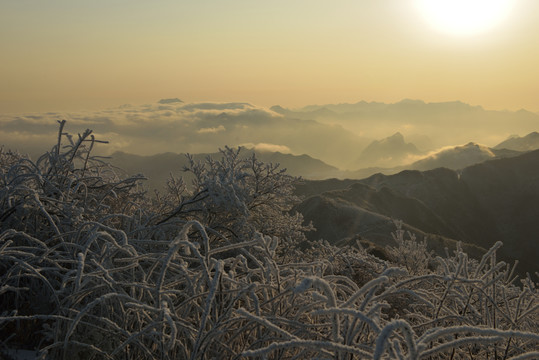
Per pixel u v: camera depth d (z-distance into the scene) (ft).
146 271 13.67
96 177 18.28
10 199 15.03
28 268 10.34
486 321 11.38
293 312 10.83
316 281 6.22
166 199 23.38
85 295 10.39
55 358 9.73
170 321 7.09
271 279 11.46
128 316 10.00
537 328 11.91
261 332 9.63
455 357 11.19
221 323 8.46
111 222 16.90
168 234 18.20
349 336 7.06
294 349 9.60
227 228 19.63
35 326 11.19
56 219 14.73
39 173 16.99
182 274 10.19
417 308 14.40
